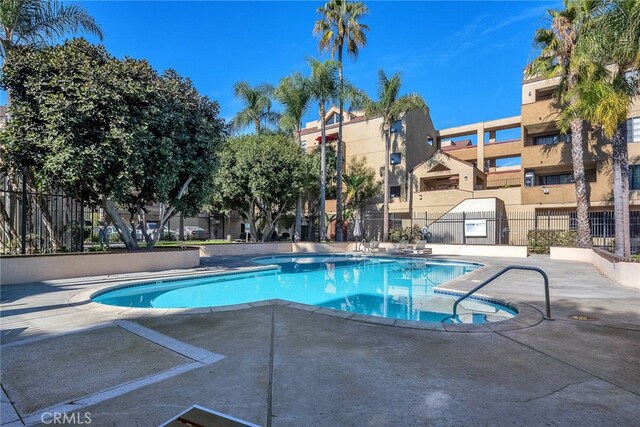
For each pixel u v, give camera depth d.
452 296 9.45
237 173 22.58
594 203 21.86
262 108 28.69
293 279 14.05
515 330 5.42
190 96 13.54
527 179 25.36
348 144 33.88
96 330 5.40
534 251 22.42
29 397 3.21
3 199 12.82
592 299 7.85
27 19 13.32
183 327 5.55
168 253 13.73
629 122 21.34
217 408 3.00
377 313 8.50
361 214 31.25
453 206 26.78
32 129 10.50
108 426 2.73
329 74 25.08
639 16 9.84
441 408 3.03
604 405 3.09
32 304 7.30
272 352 4.41
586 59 14.58
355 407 3.04
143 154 11.41
